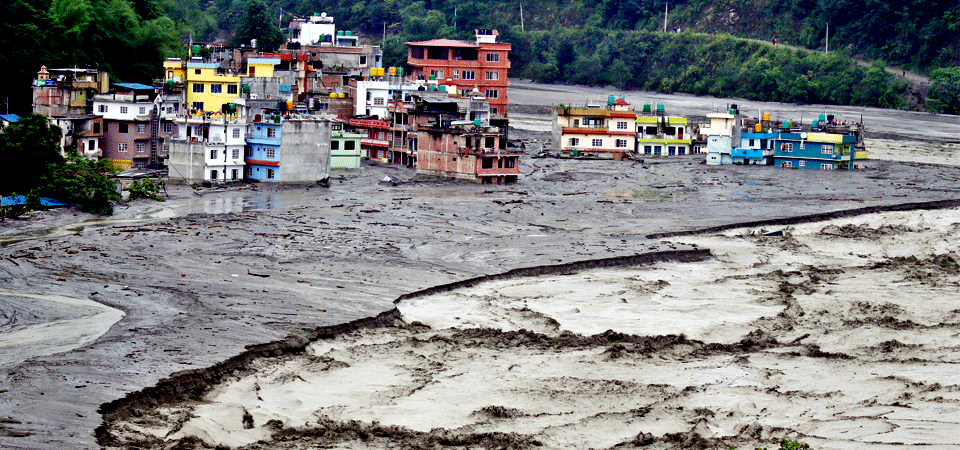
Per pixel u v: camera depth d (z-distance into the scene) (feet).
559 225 629.10
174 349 369.09
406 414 331.57
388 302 441.27
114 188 650.84
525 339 404.16
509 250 545.85
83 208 620.90
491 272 499.51
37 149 626.64
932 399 348.59
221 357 363.15
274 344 382.42
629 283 490.90
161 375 342.64
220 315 413.59
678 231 609.01
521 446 309.01
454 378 360.89
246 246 541.34
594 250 546.26
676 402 344.28
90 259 503.20
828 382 364.58
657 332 418.51
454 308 445.78
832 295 477.77
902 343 406.00
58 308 423.64
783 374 371.56
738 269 527.40
